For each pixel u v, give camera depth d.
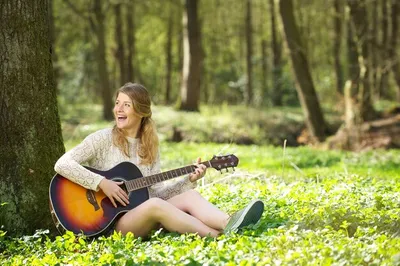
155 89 52.94
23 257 6.16
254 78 48.53
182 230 6.29
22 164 7.36
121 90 6.87
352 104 23.77
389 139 23.17
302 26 39.03
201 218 6.49
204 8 42.03
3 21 7.33
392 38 31.80
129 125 6.86
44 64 7.54
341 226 5.93
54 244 6.30
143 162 6.93
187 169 6.88
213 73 48.59
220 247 5.43
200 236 6.24
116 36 35.12
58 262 5.74
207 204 6.56
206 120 26.42
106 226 6.49
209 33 45.94
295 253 5.02
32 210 7.35
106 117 29.70
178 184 6.91
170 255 5.44
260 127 26.72
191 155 17.89
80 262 5.59
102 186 6.49
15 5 7.34
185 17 30.12
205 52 47.97
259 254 5.22
